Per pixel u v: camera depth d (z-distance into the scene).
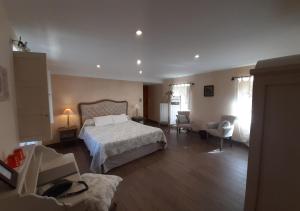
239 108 4.43
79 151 4.02
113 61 3.63
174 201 2.12
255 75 0.56
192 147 4.30
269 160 0.52
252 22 1.78
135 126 4.58
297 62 0.45
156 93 7.87
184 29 1.96
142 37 2.20
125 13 1.59
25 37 2.17
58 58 3.33
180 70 4.96
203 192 2.32
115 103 5.67
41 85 1.95
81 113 4.87
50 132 2.02
